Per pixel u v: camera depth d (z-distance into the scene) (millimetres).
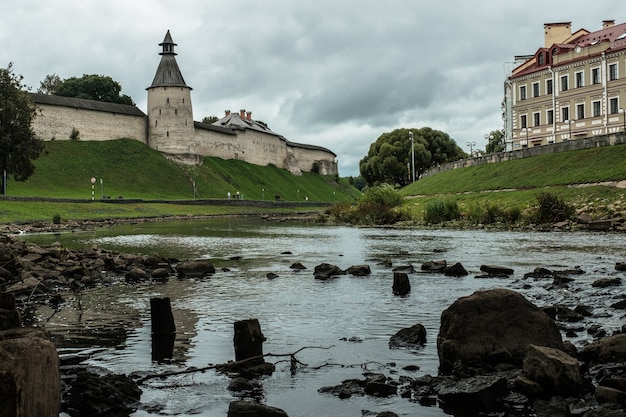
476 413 8414
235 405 8320
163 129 145000
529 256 27672
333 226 63562
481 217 52031
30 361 7199
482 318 10258
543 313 10430
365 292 18703
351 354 11562
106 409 8797
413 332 12336
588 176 54750
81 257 26812
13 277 20688
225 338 13023
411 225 57500
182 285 20734
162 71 147125
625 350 9930
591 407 8156
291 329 13750
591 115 76188
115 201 96438
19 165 83500
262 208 123688
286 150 194875
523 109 86250
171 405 9023
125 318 15180
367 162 135125
